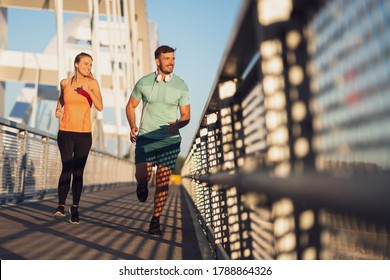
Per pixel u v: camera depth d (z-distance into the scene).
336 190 0.81
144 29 47.84
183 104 5.53
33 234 5.16
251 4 1.51
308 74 1.34
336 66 1.13
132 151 38.53
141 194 5.61
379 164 0.88
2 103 38.41
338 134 1.11
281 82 1.41
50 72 38.59
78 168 6.51
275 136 1.41
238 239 3.06
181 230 5.88
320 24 1.26
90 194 15.91
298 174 1.08
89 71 6.85
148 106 5.46
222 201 3.82
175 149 5.50
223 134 3.07
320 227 1.35
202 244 4.55
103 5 37.44
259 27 1.48
